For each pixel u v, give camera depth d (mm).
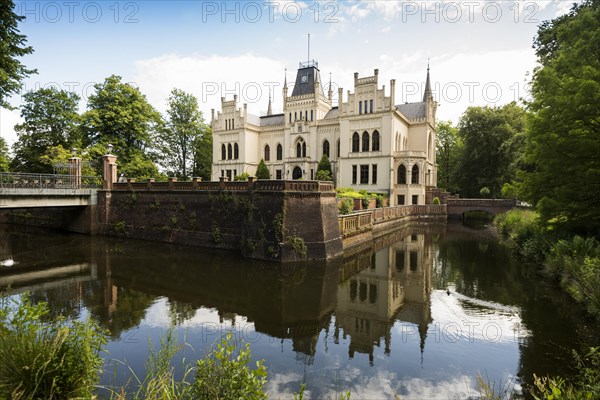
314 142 51062
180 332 10633
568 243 15438
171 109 50250
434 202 47188
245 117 54062
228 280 16375
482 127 52594
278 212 20141
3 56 17953
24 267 18594
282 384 7918
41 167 36625
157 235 26969
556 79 16438
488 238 30562
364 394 7562
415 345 9961
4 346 4633
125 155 38938
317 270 18516
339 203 29609
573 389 6297
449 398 7430
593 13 17234
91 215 30172
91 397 5012
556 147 15953
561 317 11711
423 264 20203
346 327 11336
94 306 12844
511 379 8117
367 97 46062
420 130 51750
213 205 24359
